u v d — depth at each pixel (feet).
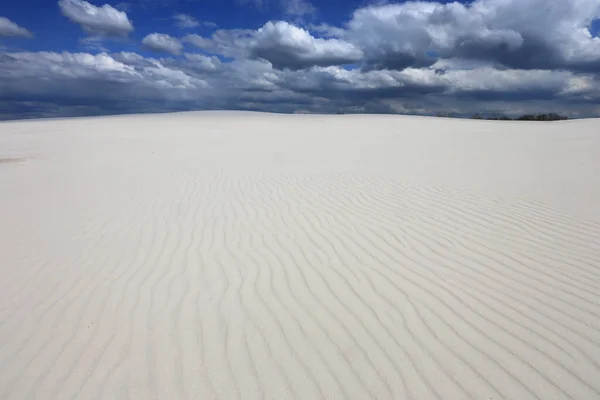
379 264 15.84
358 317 12.26
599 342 10.77
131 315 12.62
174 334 11.59
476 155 44.83
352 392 9.31
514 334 11.21
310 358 10.47
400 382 9.57
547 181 29.76
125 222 22.07
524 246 17.28
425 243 17.84
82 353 10.83
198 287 14.35
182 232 20.18
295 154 48.80
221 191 28.78
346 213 22.45
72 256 17.43
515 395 9.11
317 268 15.65
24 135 92.02
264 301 13.32
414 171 34.76
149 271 15.78
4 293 14.28
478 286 13.91
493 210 22.45
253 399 9.14
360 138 71.56
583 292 13.35
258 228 20.43
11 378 9.93
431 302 12.94
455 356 10.39
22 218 23.32
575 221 20.34
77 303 13.44
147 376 9.91
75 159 49.42
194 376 9.89
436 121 134.41
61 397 9.29
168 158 48.06
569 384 9.39
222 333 11.59
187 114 214.07
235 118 170.30
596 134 72.33
